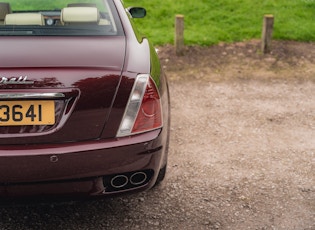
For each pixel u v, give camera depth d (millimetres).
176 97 5941
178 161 4250
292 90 6285
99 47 2969
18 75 2676
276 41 8180
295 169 4152
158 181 3438
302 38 8312
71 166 2705
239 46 7973
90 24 3229
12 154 2646
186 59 7461
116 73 2795
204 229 3271
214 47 7930
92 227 3271
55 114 2707
